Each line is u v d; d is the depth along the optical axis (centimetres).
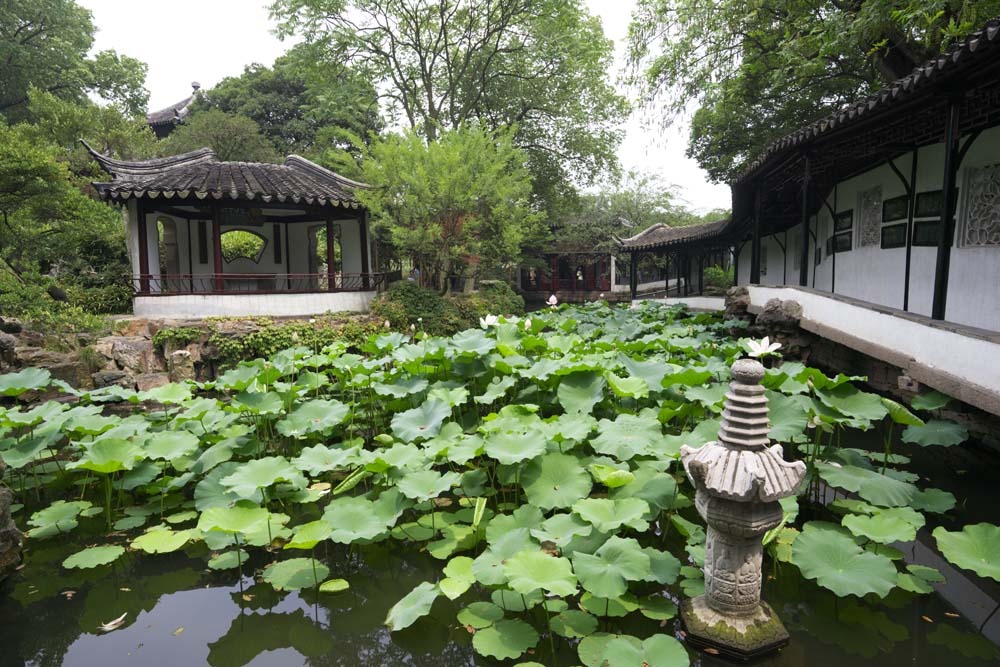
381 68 2388
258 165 1750
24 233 1386
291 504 562
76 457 696
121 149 2036
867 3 930
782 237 1662
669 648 304
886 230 1002
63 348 1131
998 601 388
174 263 1684
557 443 528
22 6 2475
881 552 419
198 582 438
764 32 1331
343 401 855
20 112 2570
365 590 419
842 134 799
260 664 343
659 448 488
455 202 1636
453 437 554
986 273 747
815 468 486
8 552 440
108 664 346
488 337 820
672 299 2095
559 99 2458
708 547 349
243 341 1293
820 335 870
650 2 1320
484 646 329
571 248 3203
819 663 326
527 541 380
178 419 627
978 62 509
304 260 1922
